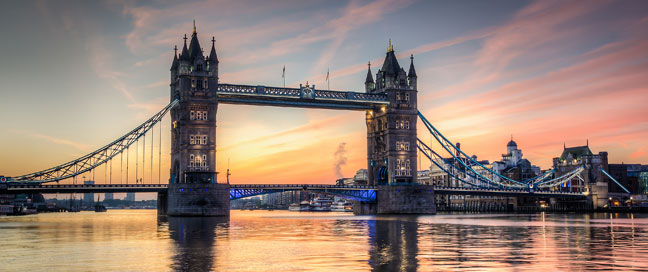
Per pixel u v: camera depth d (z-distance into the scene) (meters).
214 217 158.12
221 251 55.19
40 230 92.06
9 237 75.44
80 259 49.56
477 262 45.66
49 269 43.72
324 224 111.50
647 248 56.09
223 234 79.62
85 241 68.06
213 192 164.50
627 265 43.72
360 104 196.50
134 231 87.69
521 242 63.44
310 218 158.38
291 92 180.88
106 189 162.12
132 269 43.38
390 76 198.75
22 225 112.12
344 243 63.44
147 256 51.25
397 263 45.41
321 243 63.53
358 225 105.81
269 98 179.88
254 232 84.00
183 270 42.69
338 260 47.69
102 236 76.38
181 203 161.38
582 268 42.25
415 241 65.44
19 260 49.28
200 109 168.88
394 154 197.38
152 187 167.25
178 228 96.31
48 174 161.25
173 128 175.38
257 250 55.91
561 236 72.44
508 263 44.97
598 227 94.75
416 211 196.62
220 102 175.38
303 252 53.94
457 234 77.06
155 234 80.06
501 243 62.19
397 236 73.81
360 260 47.56
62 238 73.12
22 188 154.12
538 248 56.31
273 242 65.25
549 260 46.69
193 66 169.88
